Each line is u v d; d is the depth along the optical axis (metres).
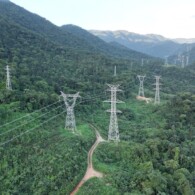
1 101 123.75
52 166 96.31
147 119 160.12
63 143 110.38
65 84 176.25
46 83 158.50
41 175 93.56
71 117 127.19
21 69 170.75
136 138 132.38
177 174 102.50
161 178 95.94
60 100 141.88
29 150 103.88
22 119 117.38
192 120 147.75
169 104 166.00
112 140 124.38
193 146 126.50
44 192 87.88
